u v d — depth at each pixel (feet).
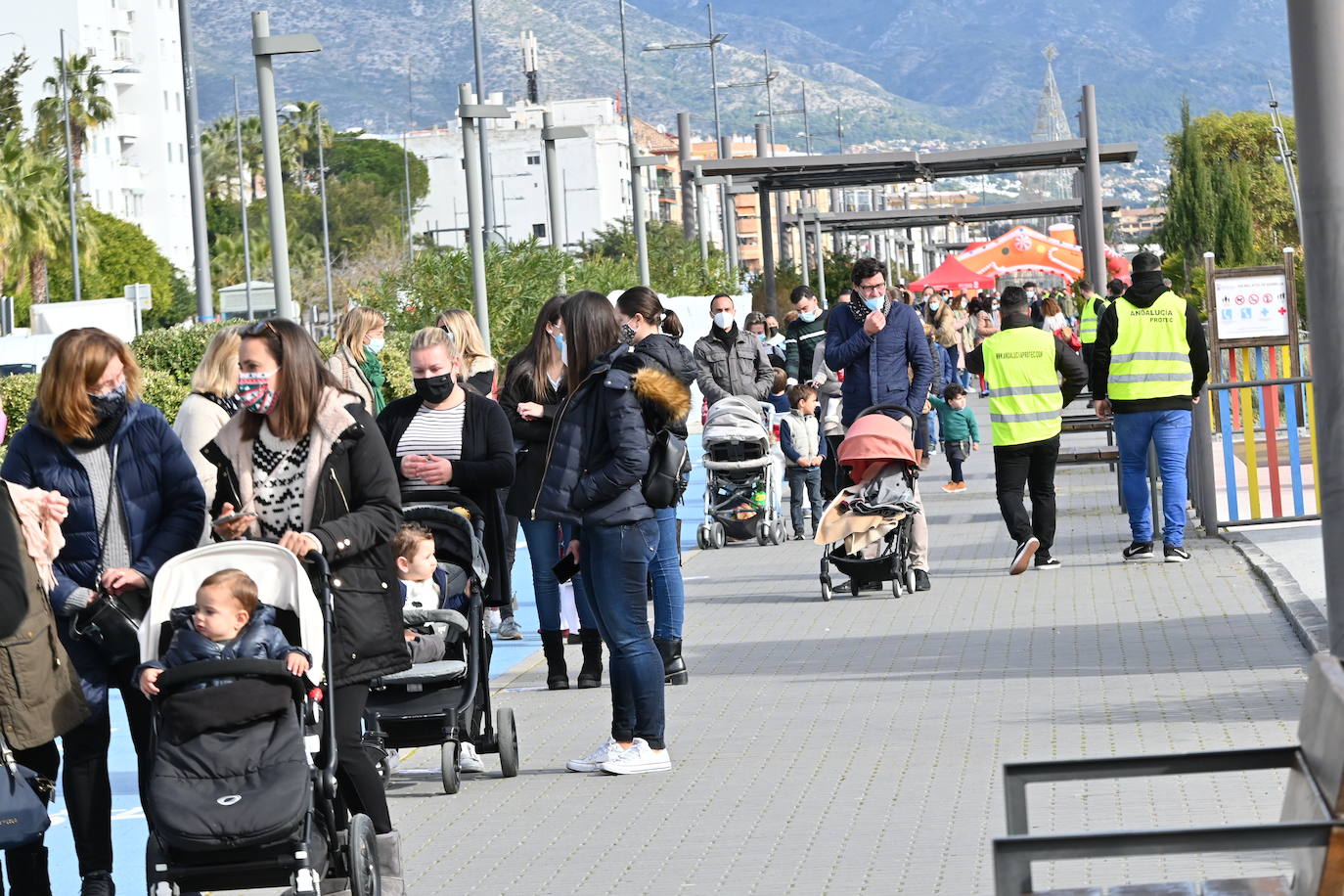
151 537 32.19
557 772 42.70
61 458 31.73
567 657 59.31
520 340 159.84
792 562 80.28
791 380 95.20
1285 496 85.97
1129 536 80.23
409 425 44.88
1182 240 263.29
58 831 40.01
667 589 51.96
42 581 30.22
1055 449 70.59
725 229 264.52
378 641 31.63
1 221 335.26
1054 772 22.16
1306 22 40.37
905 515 66.85
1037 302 171.22
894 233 538.47
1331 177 40.55
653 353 49.06
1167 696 45.06
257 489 32.04
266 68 88.79
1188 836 18.66
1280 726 40.55
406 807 40.19
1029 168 165.58
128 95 624.59
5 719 29.43
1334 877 18.49
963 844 33.24
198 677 28.99
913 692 48.44
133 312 255.29
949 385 108.88
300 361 31.76
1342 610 41.37
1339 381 41.04
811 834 34.86
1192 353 70.64
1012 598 64.44
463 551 41.98
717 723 46.34
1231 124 373.61
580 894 32.07
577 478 41.98
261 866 28.63
